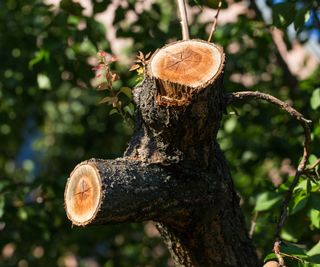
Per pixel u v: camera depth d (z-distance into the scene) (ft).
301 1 24.07
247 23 28.09
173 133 15.99
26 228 28.94
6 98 32.09
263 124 29.12
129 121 17.95
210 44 16.53
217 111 16.21
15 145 43.32
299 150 28.55
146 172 16.11
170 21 32.71
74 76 28.07
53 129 44.29
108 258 37.70
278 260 17.24
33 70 28.02
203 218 16.88
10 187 28.30
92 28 27.04
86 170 15.74
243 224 18.20
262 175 31.91
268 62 31.40
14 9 32.17
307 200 20.10
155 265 37.45
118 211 15.56
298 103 28.81
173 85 15.74
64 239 33.53
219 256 17.63
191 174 16.43
